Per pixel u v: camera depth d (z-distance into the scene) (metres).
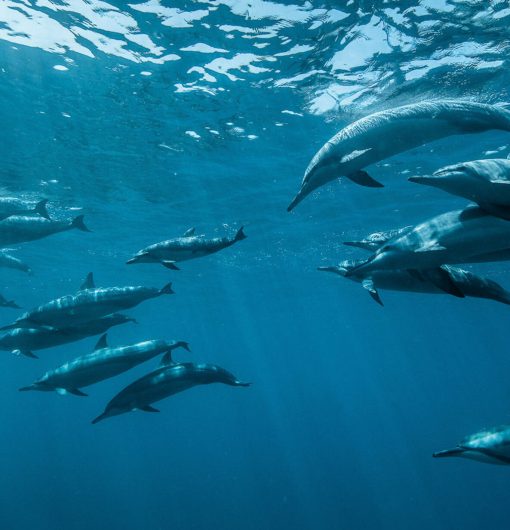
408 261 4.11
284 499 45.56
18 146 13.52
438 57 10.68
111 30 9.22
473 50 10.46
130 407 7.51
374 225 22.80
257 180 16.77
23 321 7.37
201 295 37.41
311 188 4.84
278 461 65.62
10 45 9.55
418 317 50.97
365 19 9.29
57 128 12.74
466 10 9.16
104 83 10.90
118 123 12.68
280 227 22.22
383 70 11.02
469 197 3.55
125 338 57.34
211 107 12.16
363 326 59.03
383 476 52.22
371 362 116.69
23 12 8.69
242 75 10.88
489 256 4.39
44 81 10.73
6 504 49.31
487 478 47.53
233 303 41.84
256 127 13.31
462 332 64.00
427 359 110.44
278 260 28.41
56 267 27.30
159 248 6.38
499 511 38.41
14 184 15.95
